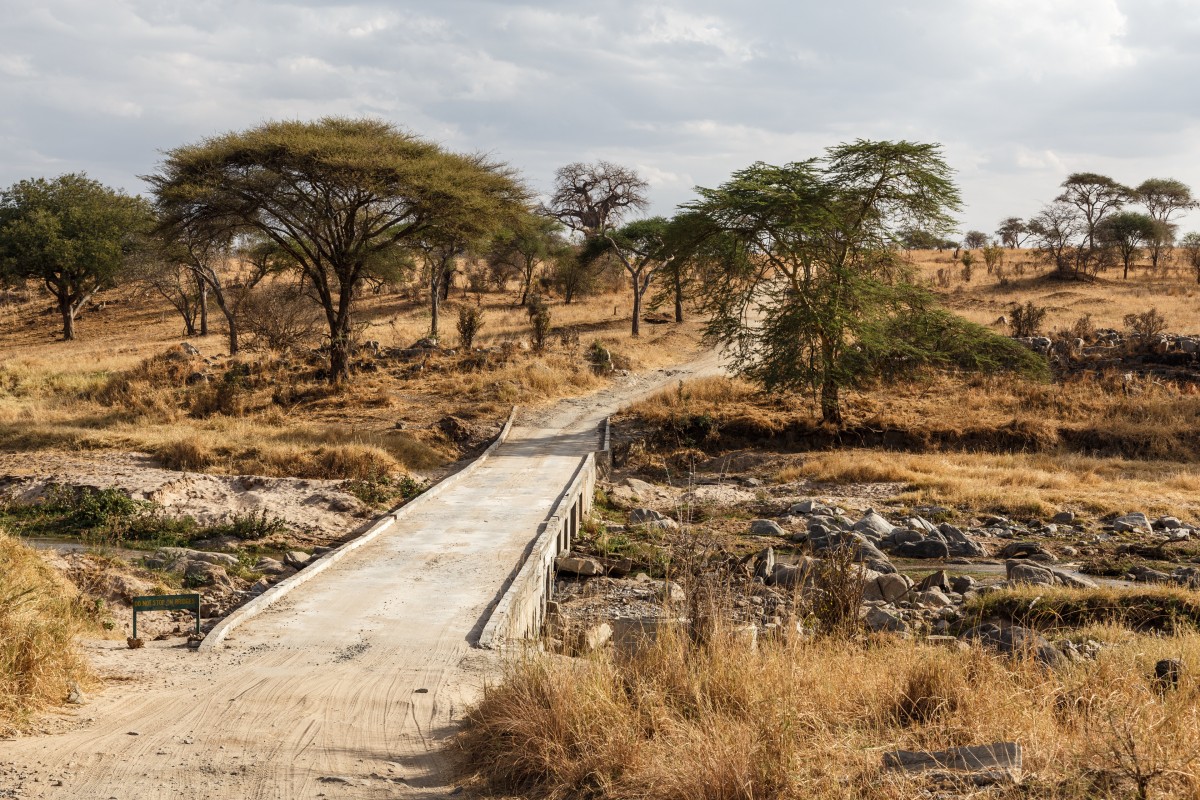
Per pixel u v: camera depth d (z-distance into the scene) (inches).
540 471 1021.8
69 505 818.2
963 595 625.0
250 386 1501.0
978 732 240.1
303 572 565.6
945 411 1331.2
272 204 1427.2
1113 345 1662.2
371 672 380.8
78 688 331.9
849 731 244.7
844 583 430.6
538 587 570.9
